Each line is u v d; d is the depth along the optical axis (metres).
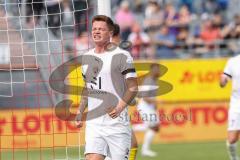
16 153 41.66
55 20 41.03
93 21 23.98
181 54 56.41
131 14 58.88
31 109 42.00
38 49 36.28
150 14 58.25
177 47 57.19
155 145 49.94
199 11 61.28
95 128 24.31
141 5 60.22
